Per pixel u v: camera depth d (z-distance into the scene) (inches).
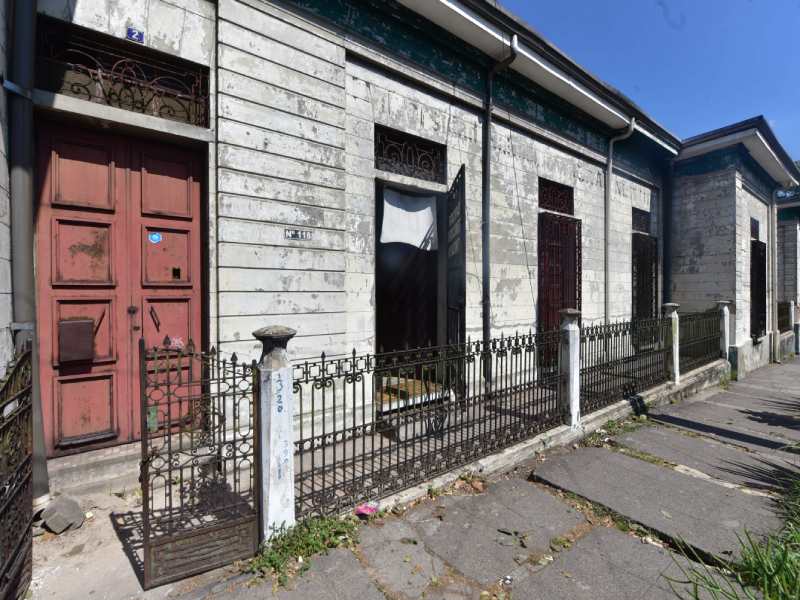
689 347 297.6
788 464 161.9
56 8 118.5
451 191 207.9
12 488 81.7
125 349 135.6
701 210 370.3
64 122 125.2
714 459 166.2
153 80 136.8
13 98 108.8
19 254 109.8
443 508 124.3
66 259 125.9
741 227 362.9
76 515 111.5
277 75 150.4
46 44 121.7
